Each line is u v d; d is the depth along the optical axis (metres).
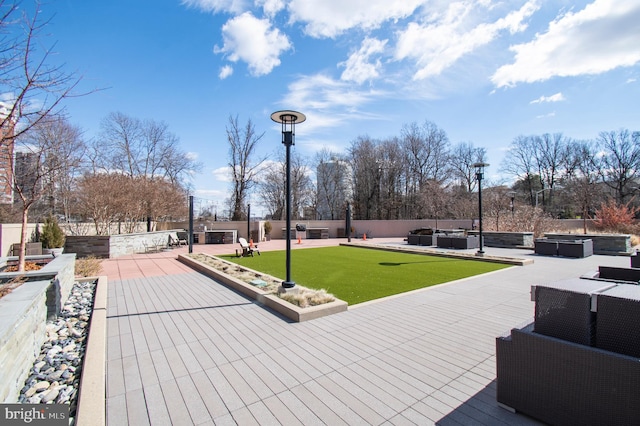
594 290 2.21
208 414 2.40
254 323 4.50
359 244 17.00
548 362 2.18
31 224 11.74
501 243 15.39
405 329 4.19
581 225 21.66
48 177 8.45
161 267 9.88
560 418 2.11
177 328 4.33
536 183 37.31
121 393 2.71
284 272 8.83
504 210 20.16
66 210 15.09
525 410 2.29
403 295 5.93
